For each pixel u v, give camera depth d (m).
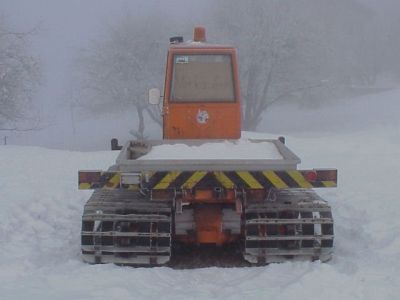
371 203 8.66
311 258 6.02
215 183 5.73
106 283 5.16
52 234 7.18
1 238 6.76
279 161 5.73
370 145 17.05
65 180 10.82
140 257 6.00
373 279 5.17
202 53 7.33
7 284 5.08
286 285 5.09
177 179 5.71
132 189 5.94
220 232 6.23
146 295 4.88
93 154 15.20
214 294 4.99
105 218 5.95
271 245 6.00
